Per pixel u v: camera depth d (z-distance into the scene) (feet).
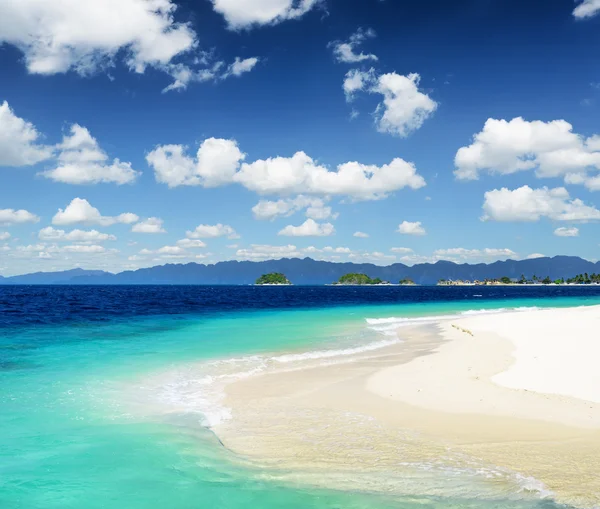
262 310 177.68
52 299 246.68
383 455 29.32
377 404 41.22
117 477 26.48
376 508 22.90
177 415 38.04
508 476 25.91
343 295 426.51
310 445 31.37
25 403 39.70
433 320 132.46
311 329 105.09
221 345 77.05
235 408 40.27
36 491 24.59
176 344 77.25
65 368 54.85
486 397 42.34
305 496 24.25
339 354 69.87
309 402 42.16
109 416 37.27
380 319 132.57
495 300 303.48
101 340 80.89
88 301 227.81
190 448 30.89
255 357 65.87
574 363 54.60
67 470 27.22
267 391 46.29
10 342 76.64
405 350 73.92
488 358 62.28
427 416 37.35
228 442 32.07
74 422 35.55
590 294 456.04
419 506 23.02
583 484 24.79
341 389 46.85
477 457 28.68
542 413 37.01
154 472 27.17
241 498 24.06
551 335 79.66
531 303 250.37
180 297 311.27
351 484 25.49
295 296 384.06
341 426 35.22
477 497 23.70
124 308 176.14
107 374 52.13
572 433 32.45
